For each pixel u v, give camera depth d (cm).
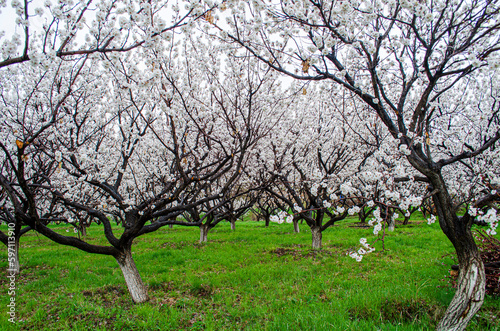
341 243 962
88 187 734
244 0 339
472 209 338
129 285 526
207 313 467
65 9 302
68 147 556
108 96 677
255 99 550
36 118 648
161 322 439
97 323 446
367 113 712
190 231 1630
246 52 452
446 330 354
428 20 298
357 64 500
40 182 620
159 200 550
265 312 456
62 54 282
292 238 1153
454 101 794
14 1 253
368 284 538
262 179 878
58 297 546
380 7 402
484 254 509
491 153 669
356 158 952
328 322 392
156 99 462
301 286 561
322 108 891
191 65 571
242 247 977
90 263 809
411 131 382
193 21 307
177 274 682
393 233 1155
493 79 674
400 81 612
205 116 608
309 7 348
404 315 417
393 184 382
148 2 335
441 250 802
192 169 592
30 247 1125
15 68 436
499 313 401
